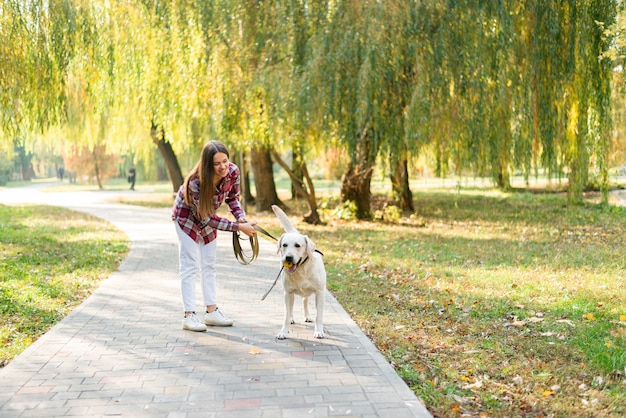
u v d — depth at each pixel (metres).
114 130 24.34
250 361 4.67
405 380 4.30
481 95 12.02
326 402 3.79
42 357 4.80
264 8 13.42
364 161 14.45
